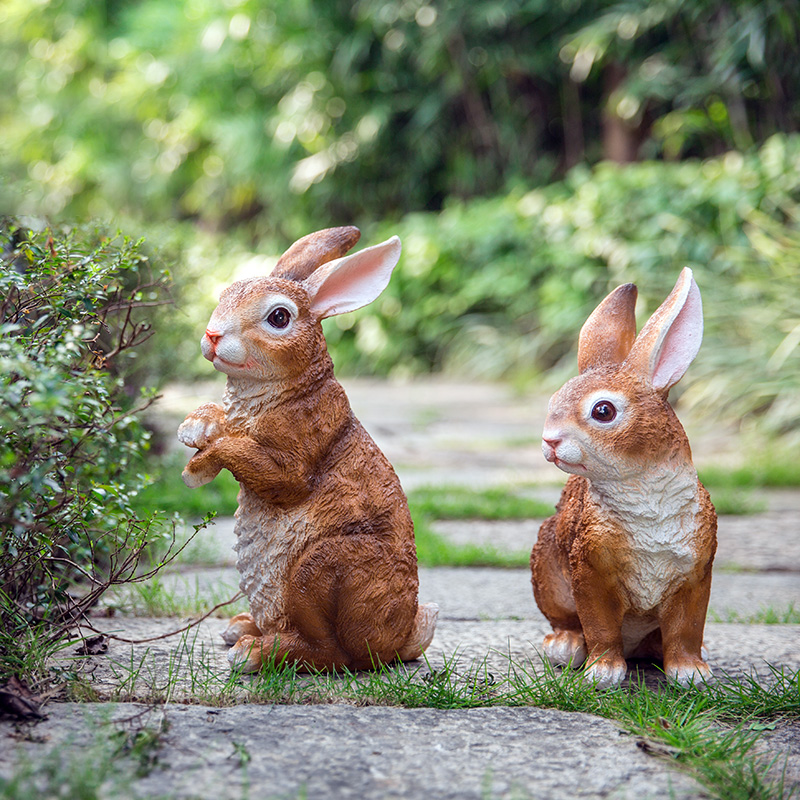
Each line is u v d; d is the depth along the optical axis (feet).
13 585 5.24
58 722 4.70
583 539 5.14
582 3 17.88
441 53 18.42
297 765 4.57
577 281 15.24
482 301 17.66
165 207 22.99
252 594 5.17
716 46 15.43
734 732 4.84
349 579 5.10
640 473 5.07
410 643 5.24
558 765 4.64
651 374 5.12
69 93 23.57
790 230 13.20
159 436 7.75
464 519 7.68
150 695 4.90
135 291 5.55
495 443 11.26
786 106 15.48
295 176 20.11
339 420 5.17
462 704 4.94
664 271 14.25
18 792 4.38
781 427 11.27
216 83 20.97
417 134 19.22
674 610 5.15
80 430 5.04
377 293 5.20
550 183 19.27
